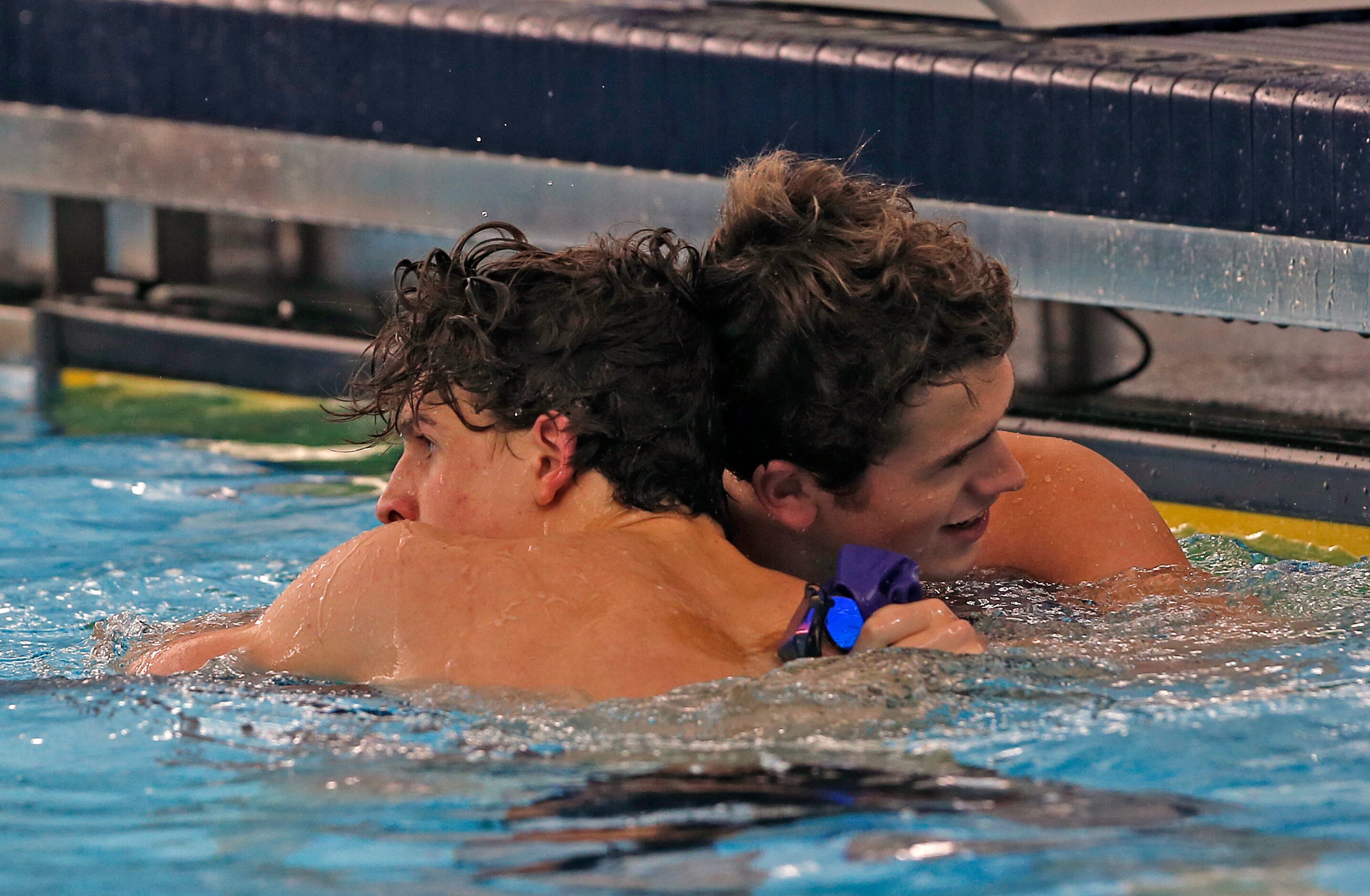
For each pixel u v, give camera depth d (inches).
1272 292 375.9
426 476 241.4
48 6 518.6
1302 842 170.4
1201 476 369.4
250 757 201.8
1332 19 471.8
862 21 463.8
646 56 440.1
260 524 369.4
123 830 183.6
